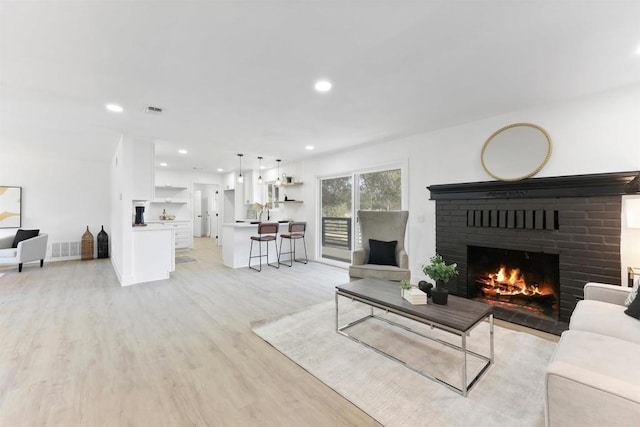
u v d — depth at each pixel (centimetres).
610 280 252
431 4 149
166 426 146
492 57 203
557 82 242
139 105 290
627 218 236
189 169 788
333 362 208
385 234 387
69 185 612
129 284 417
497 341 238
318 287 409
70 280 439
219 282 435
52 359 210
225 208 905
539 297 314
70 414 154
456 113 318
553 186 279
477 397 169
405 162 425
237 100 280
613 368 124
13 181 556
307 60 207
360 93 264
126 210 415
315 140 442
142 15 155
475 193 337
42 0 142
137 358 212
